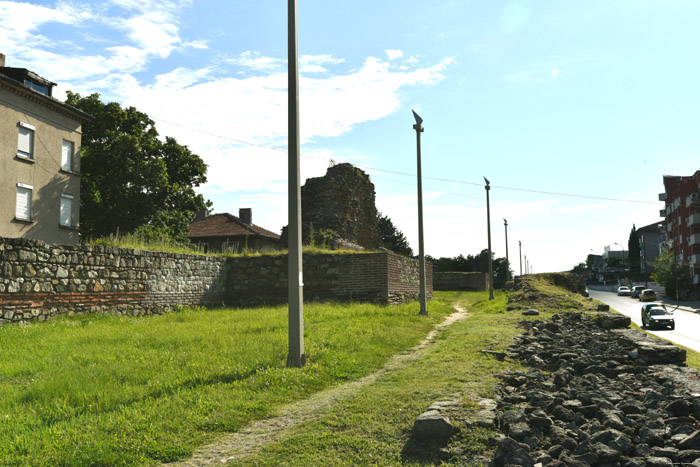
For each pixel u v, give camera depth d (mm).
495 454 4836
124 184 34906
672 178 93500
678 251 81625
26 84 29141
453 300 35812
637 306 52906
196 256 20953
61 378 7434
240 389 7184
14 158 27734
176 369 8250
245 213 56469
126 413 6059
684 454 4906
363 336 11812
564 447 5133
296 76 9539
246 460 4980
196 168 40219
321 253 22172
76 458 4836
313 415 6219
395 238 61625
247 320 14688
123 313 16719
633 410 6465
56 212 30500
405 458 4879
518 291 27547
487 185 35312
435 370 8148
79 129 32688
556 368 9266
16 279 12977
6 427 5492
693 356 12430
